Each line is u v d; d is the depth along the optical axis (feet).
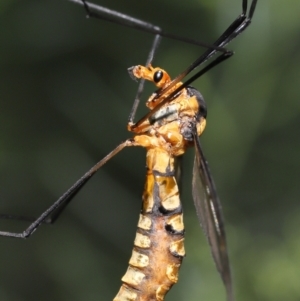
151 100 0.82
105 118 0.95
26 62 0.95
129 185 0.95
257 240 0.94
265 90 0.92
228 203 0.94
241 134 0.92
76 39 0.95
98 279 0.95
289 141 0.94
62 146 0.95
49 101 0.95
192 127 0.82
